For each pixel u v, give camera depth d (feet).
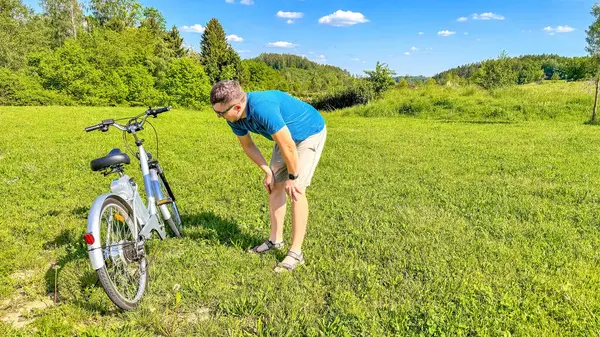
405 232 13.20
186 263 10.91
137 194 10.44
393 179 20.40
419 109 69.77
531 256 11.41
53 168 21.85
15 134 33.83
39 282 10.18
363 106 77.10
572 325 8.34
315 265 10.87
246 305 9.12
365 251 11.84
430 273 10.36
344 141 33.73
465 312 8.77
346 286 9.86
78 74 91.66
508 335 8.02
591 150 28.53
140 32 147.33
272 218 11.85
